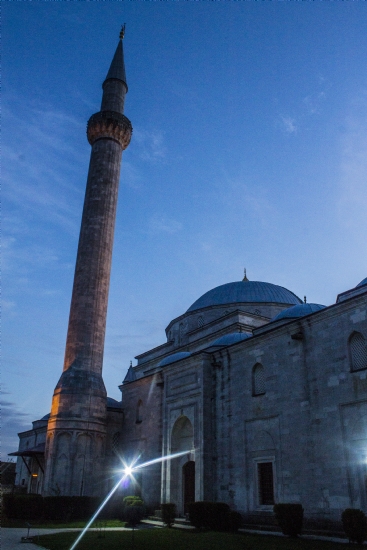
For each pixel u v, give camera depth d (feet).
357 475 79.71
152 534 87.76
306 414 92.22
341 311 90.17
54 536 83.87
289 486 91.61
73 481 131.95
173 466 124.77
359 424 81.71
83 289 152.76
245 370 111.04
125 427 156.97
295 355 98.32
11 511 122.83
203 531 92.68
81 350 146.92
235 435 108.99
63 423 136.77
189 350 165.48
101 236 159.74
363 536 70.33
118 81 183.42
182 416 125.29
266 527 91.91
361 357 85.10
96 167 168.45
